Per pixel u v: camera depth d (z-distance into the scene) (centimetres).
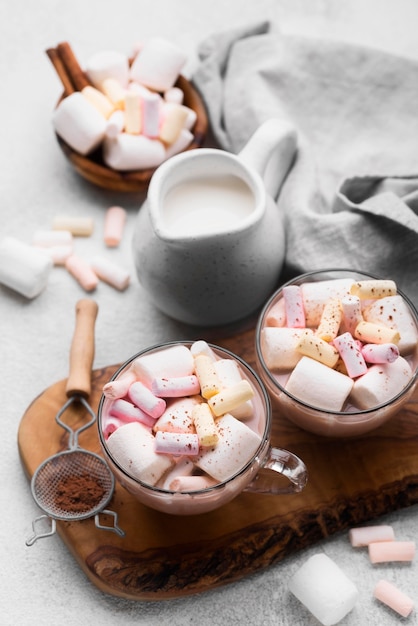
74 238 77
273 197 74
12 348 71
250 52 80
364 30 87
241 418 59
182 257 65
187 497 56
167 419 58
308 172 73
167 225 66
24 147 81
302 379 60
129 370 61
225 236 62
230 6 88
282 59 79
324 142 78
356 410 60
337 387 59
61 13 87
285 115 77
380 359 59
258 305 70
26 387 70
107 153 76
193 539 62
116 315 73
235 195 67
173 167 65
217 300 67
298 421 63
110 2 88
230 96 79
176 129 75
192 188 67
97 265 74
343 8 88
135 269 71
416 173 73
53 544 63
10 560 63
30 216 78
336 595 59
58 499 62
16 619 61
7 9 87
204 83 79
